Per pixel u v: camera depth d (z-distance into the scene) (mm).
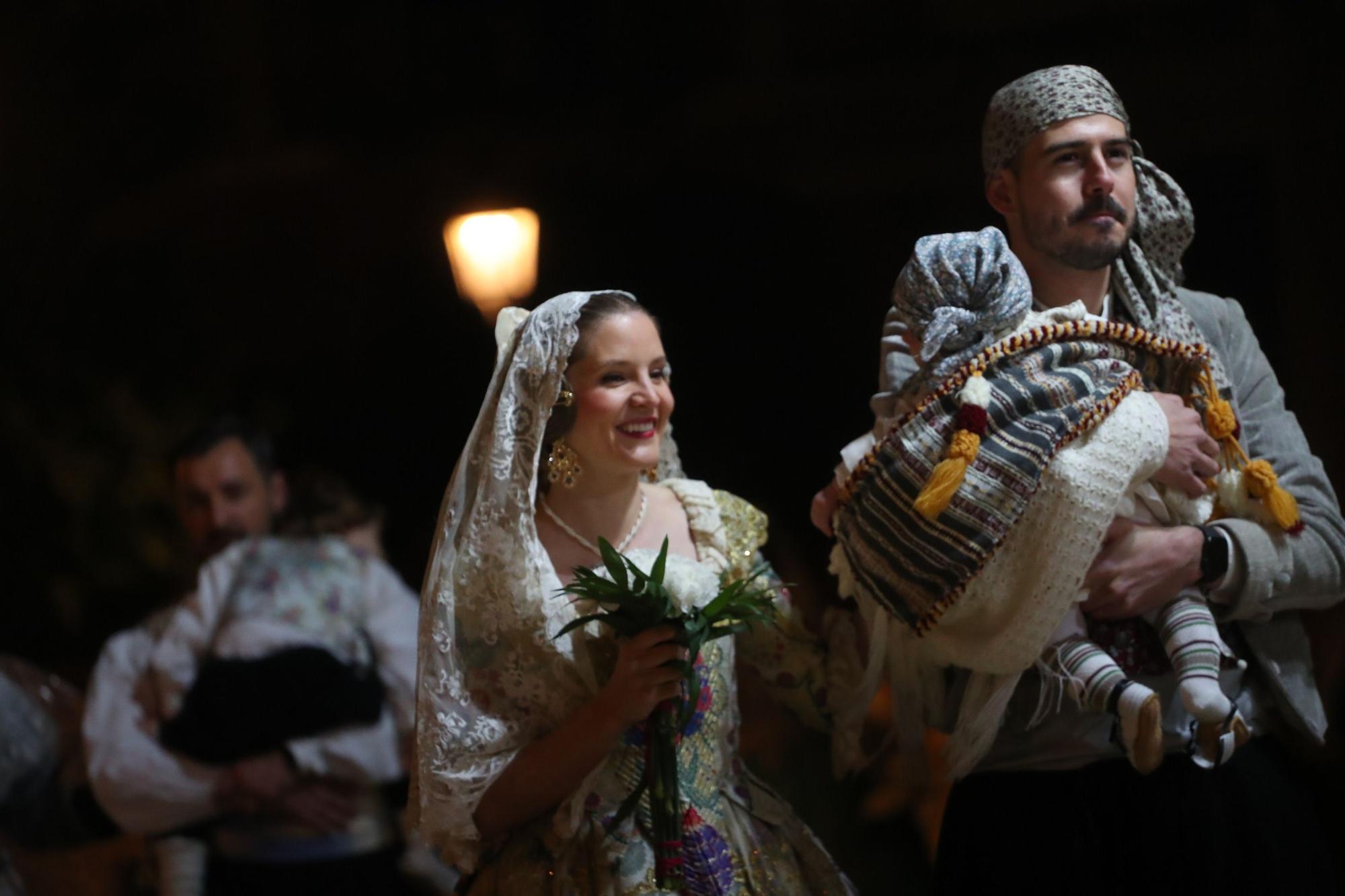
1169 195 5469
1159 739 4793
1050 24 13969
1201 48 12883
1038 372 5016
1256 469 5168
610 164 15664
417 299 16062
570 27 16406
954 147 14461
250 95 17703
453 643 5082
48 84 17922
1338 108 11555
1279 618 5383
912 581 5090
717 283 14414
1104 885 5266
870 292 14609
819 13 15219
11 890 8117
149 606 12156
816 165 14953
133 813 7820
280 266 16859
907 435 5047
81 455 12219
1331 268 11586
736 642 5781
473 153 16375
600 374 5266
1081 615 5133
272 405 14070
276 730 7750
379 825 8086
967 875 5492
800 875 5395
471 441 5188
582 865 5109
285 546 8227
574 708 5246
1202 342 5414
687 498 5605
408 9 17109
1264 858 5211
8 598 12000
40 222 17750
